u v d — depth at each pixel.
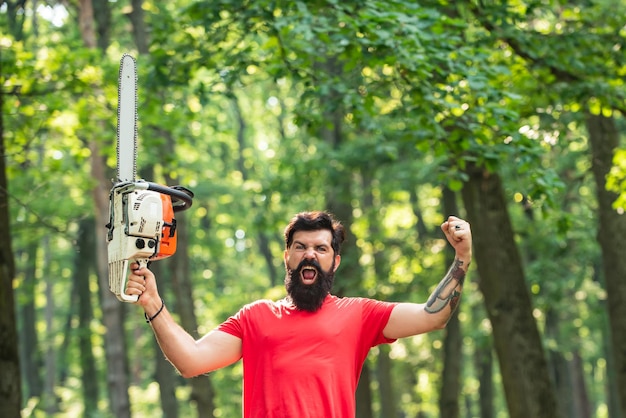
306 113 10.15
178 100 11.72
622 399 14.45
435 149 9.44
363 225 21.67
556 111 11.84
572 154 18.45
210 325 29.45
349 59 8.97
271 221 18.64
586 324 25.88
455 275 3.99
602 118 14.38
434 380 27.53
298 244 4.02
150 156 14.70
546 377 11.98
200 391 17.33
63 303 41.84
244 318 4.06
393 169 19.06
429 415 36.56
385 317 4.07
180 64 10.66
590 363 36.94
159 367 22.02
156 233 3.79
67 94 12.65
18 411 9.79
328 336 3.95
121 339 18.95
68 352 32.75
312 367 3.89
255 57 10.30
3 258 9.87
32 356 31.17
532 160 9.24
